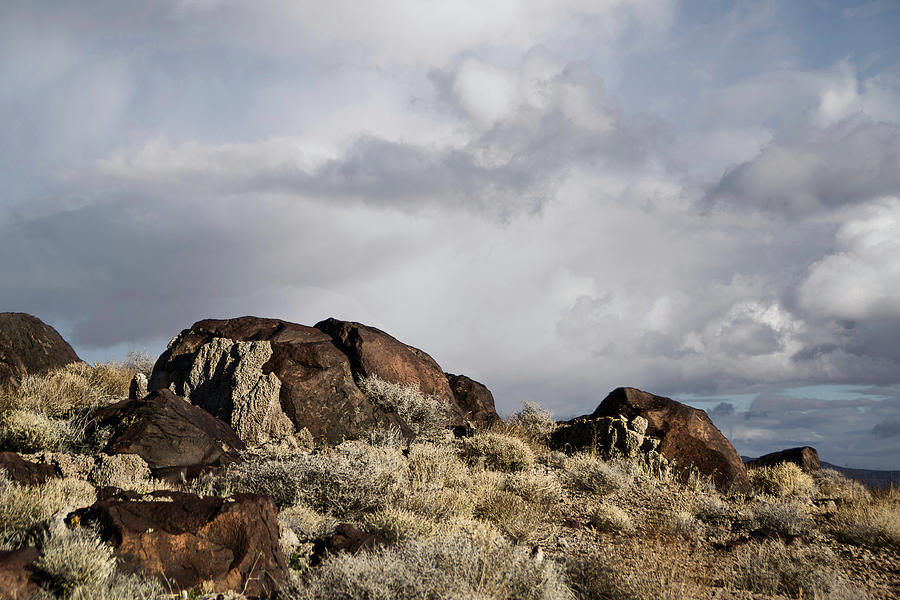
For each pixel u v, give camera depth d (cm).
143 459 1077
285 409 1507
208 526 661
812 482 1892
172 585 622
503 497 1149
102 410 1217
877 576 1073
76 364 1944
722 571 1010
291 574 674
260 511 689
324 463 1079
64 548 587
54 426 1141
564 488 1507
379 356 1756
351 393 1579
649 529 1195
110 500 686
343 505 1022
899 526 1289
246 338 1667
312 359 1587
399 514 918
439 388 1848
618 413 1936
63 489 848
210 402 1561
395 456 1269
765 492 1759
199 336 1730
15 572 563
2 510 692
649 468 1744
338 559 664
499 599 630
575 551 977
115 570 605
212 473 1094
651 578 837
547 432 2050
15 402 1373
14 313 1925
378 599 583
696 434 1800
